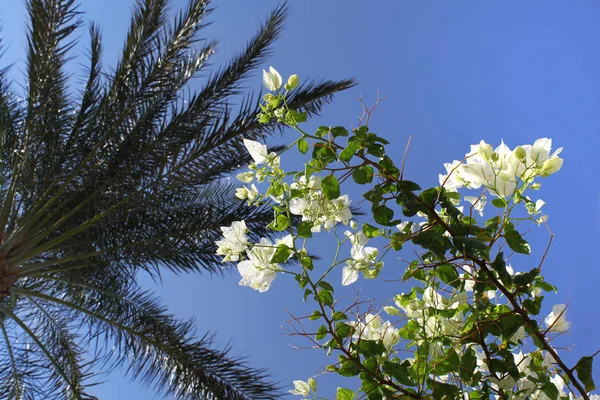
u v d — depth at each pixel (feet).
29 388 19.52
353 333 6.66
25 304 22.44
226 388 18.13
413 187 6.53
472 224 6.68
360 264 6.95
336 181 6.57
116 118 20.48
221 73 21.17
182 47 20.66
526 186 6.01
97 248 22.03
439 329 6.96
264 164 6.93
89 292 21.71
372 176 6.62
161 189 20.38
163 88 20.70
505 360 6.44
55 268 21.70
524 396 6.41
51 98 20.40
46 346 21.18
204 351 18.69
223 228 6.92
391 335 7.07
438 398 6.39
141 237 21.63
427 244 6.35
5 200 20.34
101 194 20.66
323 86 20.58
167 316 20.06
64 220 20.72
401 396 6.40
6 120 19.81
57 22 19.76
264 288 6.72
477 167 6.06
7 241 19.34
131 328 19.49
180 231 21.35
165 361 19.02
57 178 20.72
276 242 6.97
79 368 19.62
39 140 20.49
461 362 6.54
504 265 6.23
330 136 6.74
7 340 19.57
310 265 6.66
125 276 22.08
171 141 20.24
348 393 6.87
